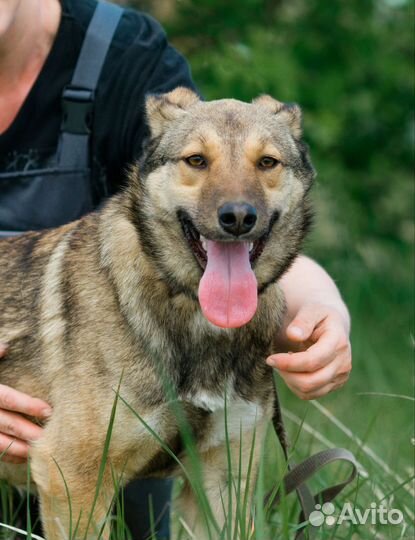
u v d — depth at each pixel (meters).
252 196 7.17
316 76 17.12
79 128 8.64
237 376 7.53
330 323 7.55
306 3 17.02
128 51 8.91
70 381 7.39
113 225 7.66
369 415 11.47
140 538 9.19
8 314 8.05
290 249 7.75
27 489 7.48
